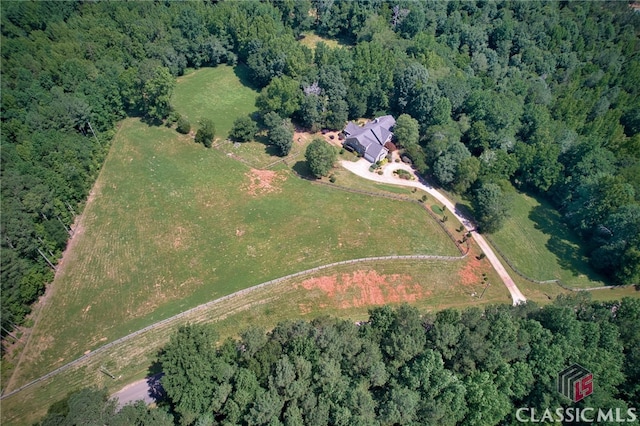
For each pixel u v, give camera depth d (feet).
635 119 511.40
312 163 378.12
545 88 522.06
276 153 424.87
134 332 266.98
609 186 364.17
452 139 424.87
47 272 293.43
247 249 327.06
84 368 248.73
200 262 314.55
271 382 209.36
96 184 369.91
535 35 601.62
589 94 530.27
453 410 212.84
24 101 369.30
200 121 421.59
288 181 393.70
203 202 363.97
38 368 247.50
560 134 444.14
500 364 228.63
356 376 222.89
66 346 258.57
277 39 498.28
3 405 231.50
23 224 278.46
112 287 293.43
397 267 325.01
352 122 467.52
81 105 384.68
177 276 303.68
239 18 531.50
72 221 336.08
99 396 198.08
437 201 390.42
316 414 202.18
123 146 412.16
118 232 331.98
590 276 345.10
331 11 616.39
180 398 206.69
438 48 533.14
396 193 391.04
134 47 488.02
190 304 285.84
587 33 622.54
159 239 329.31
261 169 404.16
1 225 269.23
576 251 367.45
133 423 190.29
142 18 517.96
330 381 212.23
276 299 294.05
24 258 282.77
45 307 278.05
